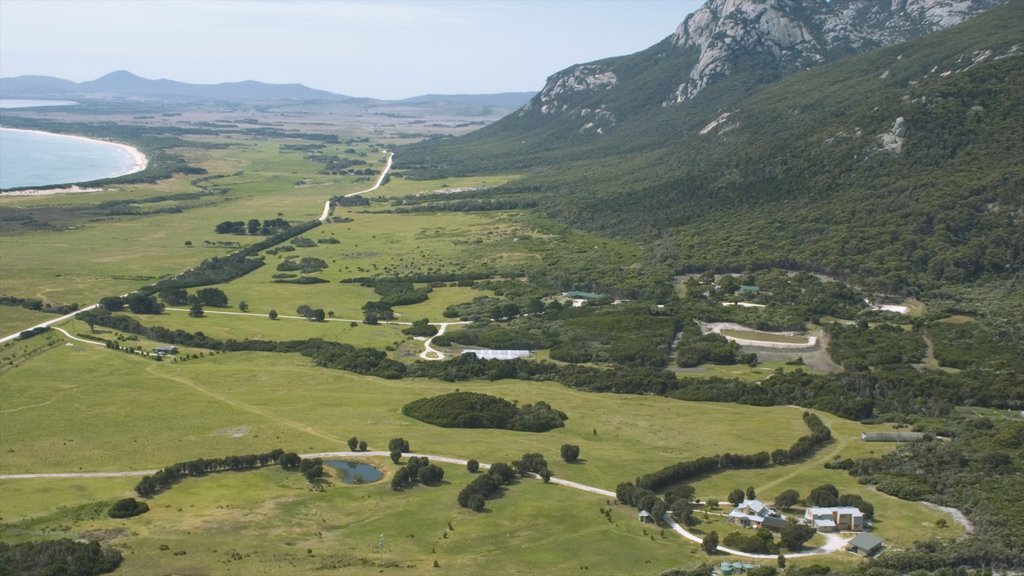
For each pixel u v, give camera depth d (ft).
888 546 463.01
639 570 443.73
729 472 577.02
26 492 546.67
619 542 475.72
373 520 508.94
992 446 588.09
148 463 596.29
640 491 519.60
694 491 538.06
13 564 442.91
